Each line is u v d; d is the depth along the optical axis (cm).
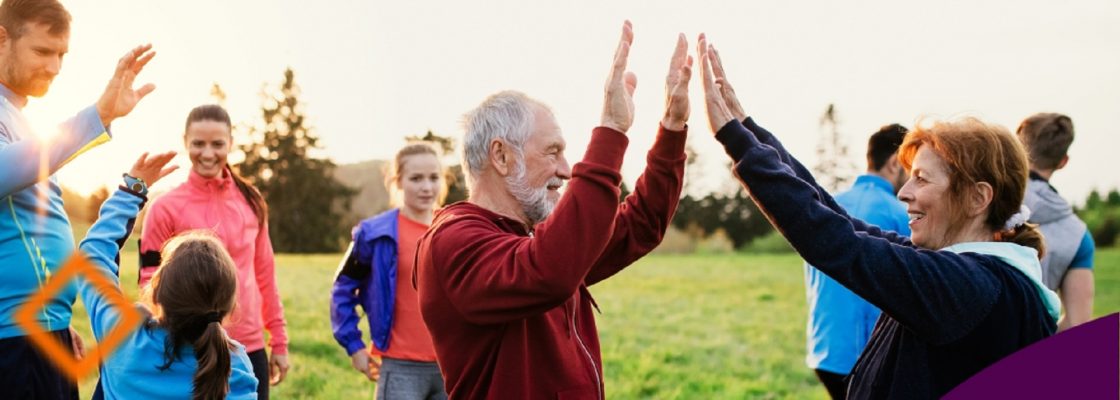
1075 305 479
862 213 480
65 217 336
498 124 261
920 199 265
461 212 260
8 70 317
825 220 245
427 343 470
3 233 307
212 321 316
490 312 240
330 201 4722
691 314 1552
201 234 337
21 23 314
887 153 488
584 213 231
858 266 241
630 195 293
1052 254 475
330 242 4678
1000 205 261
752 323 1450
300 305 1384
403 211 484
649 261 3009
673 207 287
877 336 269
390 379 470
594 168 234
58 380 320
